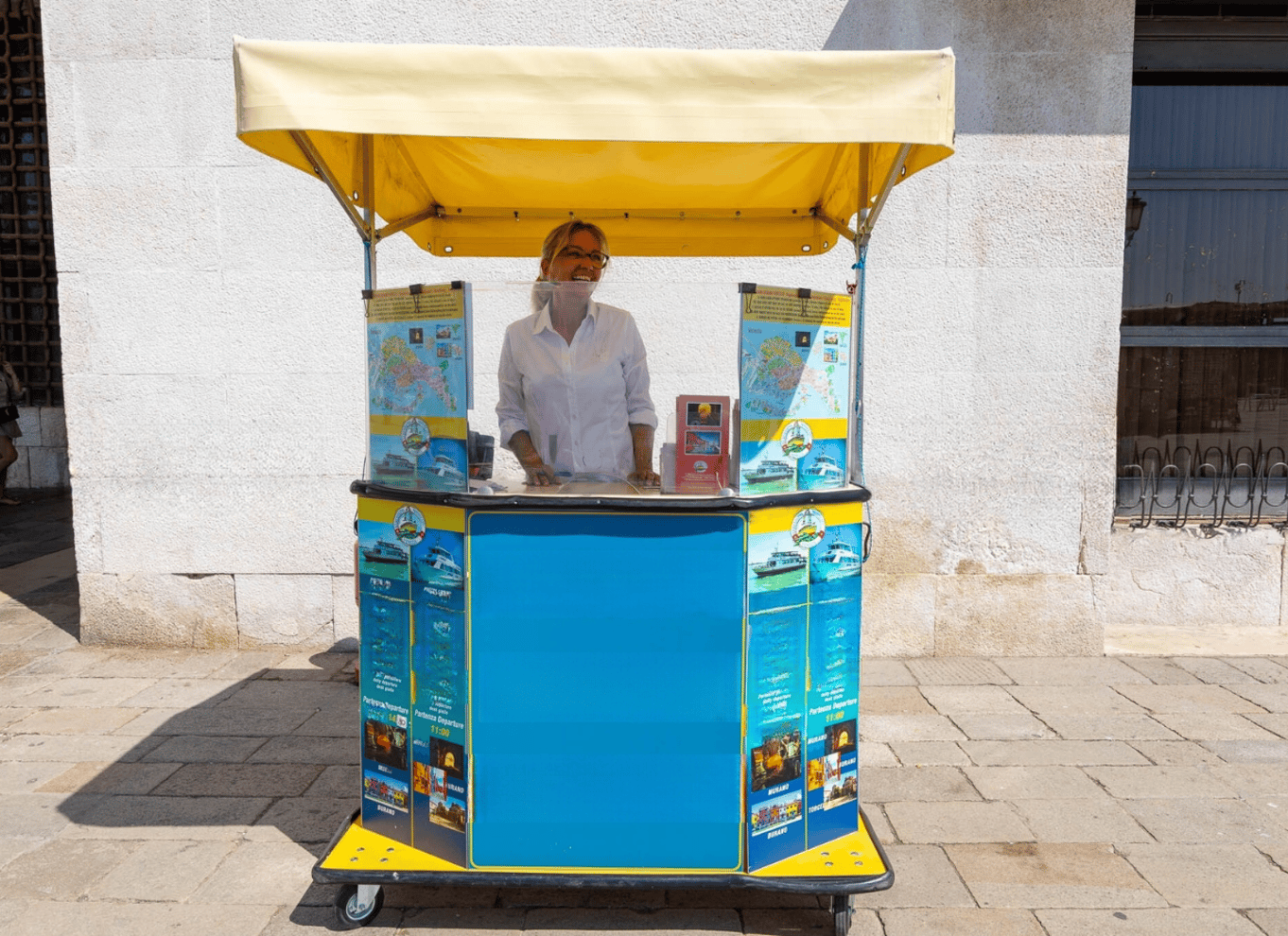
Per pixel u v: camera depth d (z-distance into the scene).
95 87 5.07
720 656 2.67
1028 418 5.21
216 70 5.05
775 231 4.01
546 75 2.34
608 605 2.67
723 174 3.56
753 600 2.68
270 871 3.09
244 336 5.19
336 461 5.24
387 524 2.84
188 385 5.22
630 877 2.69
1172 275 6.04
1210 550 5.79
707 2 5.02
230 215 5.12
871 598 5.31
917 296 5.16
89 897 2.92
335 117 2.31
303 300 5.16
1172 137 5.96
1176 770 3.84
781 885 2.65
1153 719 4.38
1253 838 3.30
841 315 2.90
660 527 2.64
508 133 2.34
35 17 10.48
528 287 2.90
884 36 5.02
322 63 2.31
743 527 2.64
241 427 5.24
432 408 2.73
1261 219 6.02
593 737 2.70
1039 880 3.03
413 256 5.17
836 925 2.71
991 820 3.43
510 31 5.05
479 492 2.74
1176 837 3.30
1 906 2.87
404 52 2.32
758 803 2.73
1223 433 6.07
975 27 5.02
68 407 5.25
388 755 2.91
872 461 5.24
